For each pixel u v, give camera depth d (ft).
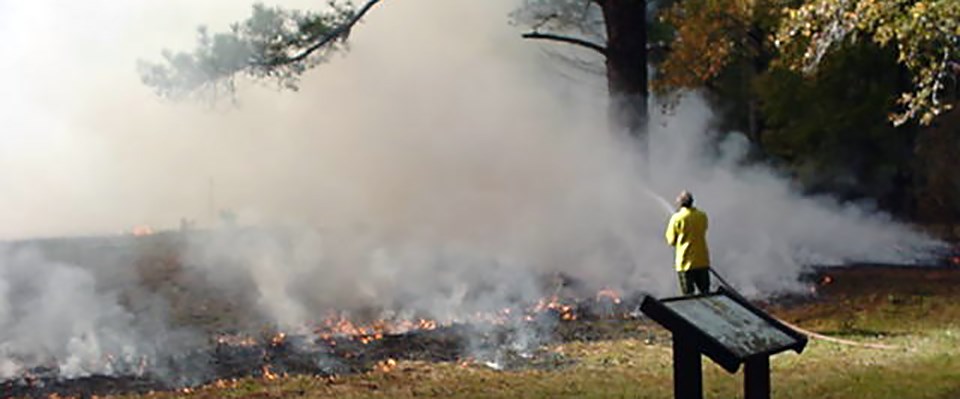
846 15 47.83
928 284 59.67
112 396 36.50
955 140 93.35
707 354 21.07
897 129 99.25
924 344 41.70
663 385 34.06
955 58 47.75
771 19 76.74
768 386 22.40
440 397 33.53
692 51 80.43
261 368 40.75
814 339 44.09
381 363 41.22
